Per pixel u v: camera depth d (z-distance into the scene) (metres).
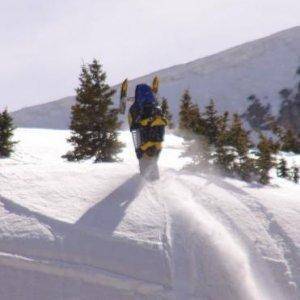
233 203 29.00
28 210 26.55
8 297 24.05
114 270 24.19
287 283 24.39
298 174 97.12
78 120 97.31
